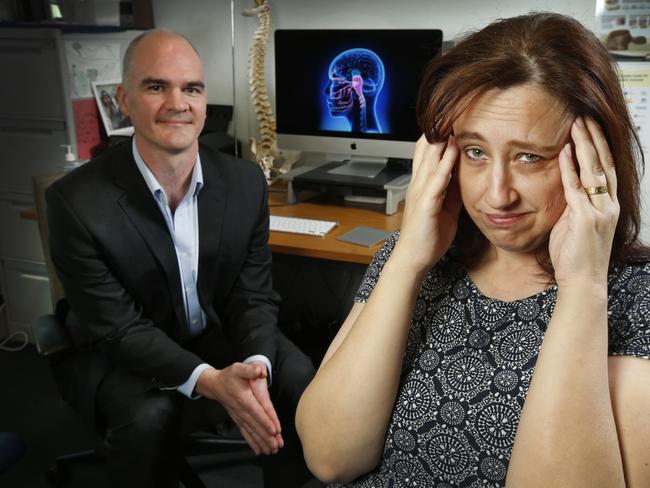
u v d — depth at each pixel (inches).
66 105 99.0
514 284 32.4
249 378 65.2
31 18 100.7
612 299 29.9
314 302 92.8
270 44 105.3
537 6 89.7
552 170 28.0
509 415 30.1
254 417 65.4
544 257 31.4
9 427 94.1
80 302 69.3
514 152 27.8
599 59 27.0
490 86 27.1
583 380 26.7
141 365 68.7
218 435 89.2
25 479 83.5
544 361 27.6
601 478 26.2
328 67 94.0
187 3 109.0
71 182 68.3
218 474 85.1
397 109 91.6
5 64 100.9
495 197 28.3
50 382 105.9
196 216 72.1
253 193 75.2
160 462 67.0
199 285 73.7
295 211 94.3
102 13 104.0
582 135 26.9
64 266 68.7
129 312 69.9
